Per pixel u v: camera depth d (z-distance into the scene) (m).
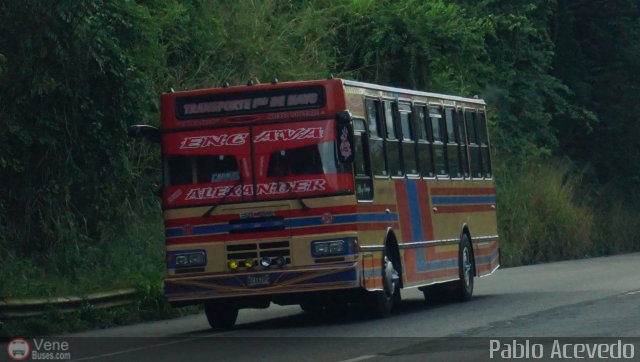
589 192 57.28
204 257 20.98
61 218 27.42
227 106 21.19
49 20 25.45
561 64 59.03
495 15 51.59
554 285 29.97
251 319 24.38
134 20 28.69
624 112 60.38
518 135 52.56
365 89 22.31
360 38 41.41
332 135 20.89
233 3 34.91
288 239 20.80
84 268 26.81
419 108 25.19
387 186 22.73
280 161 20.95
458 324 20.62
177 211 21.16
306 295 21.19
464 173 27.61
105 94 28.19
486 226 29.00
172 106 21.39
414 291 31.28
